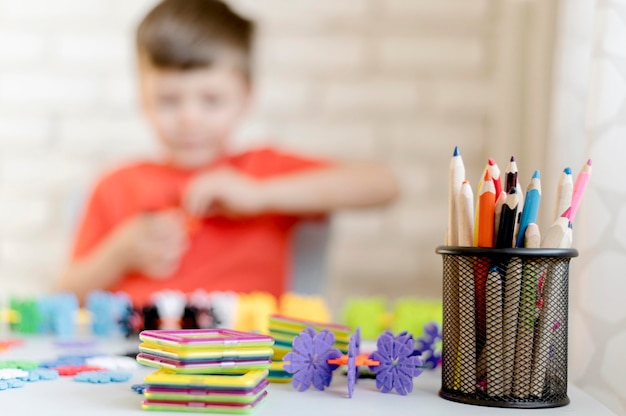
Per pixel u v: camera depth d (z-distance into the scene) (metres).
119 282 1.40
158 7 1.40
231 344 0.51
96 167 1.43
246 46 1.41
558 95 0.82
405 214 1.40
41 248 1.43
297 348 0.56
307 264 1.40
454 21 1.40
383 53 1.41
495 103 1.33
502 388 0.53
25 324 0.91
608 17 0.65
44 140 1.44
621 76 0.65
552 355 0.54
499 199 0.55
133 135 1.43
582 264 0.67
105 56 1.43
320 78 1.42
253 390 0.49
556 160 0.83
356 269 1.40
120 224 1.40
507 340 0.53
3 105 1.44
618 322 0.64
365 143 1.41
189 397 0.49
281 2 1.42
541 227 0.87
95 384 0.58
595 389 0.65
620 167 0.65
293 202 1.39
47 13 1.43
